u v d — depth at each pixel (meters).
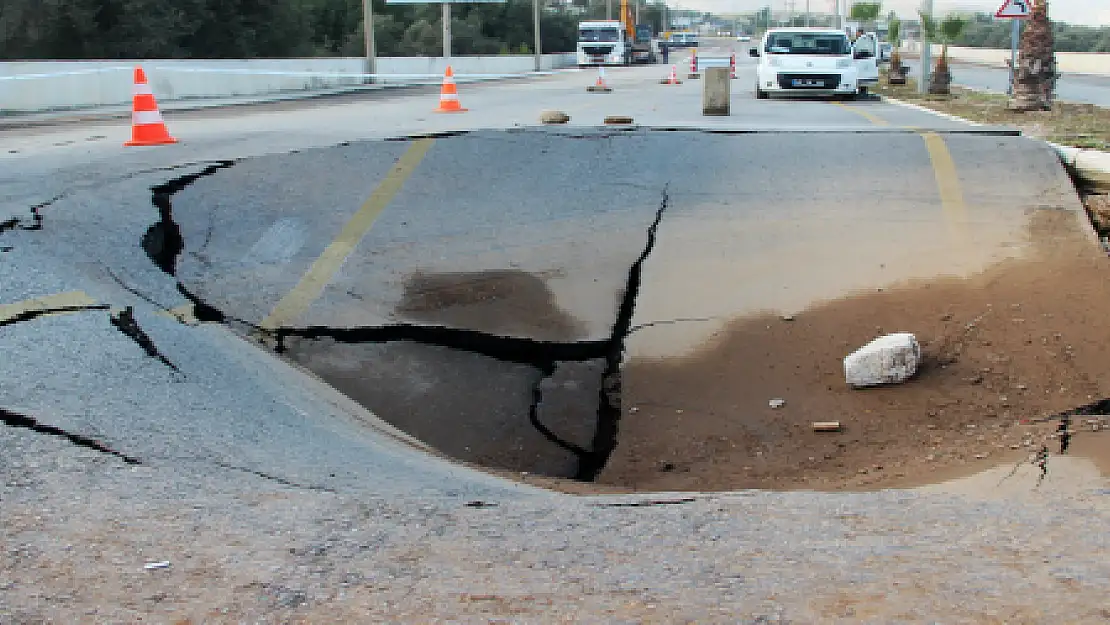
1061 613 2.72
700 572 3.08
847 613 2.74
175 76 26.38
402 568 3.09
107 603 2.75
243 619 2.68
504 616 2.71
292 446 4.75
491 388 7.42
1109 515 3.72
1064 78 44.81
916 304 7.98
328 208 9.35
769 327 7.93
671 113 15.30
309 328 7.70
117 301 6.59
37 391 4.66
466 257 8.85
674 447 6.54
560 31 88.62
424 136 10.94
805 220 9.30
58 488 3.63
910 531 3.56
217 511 3.54
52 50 31.81
